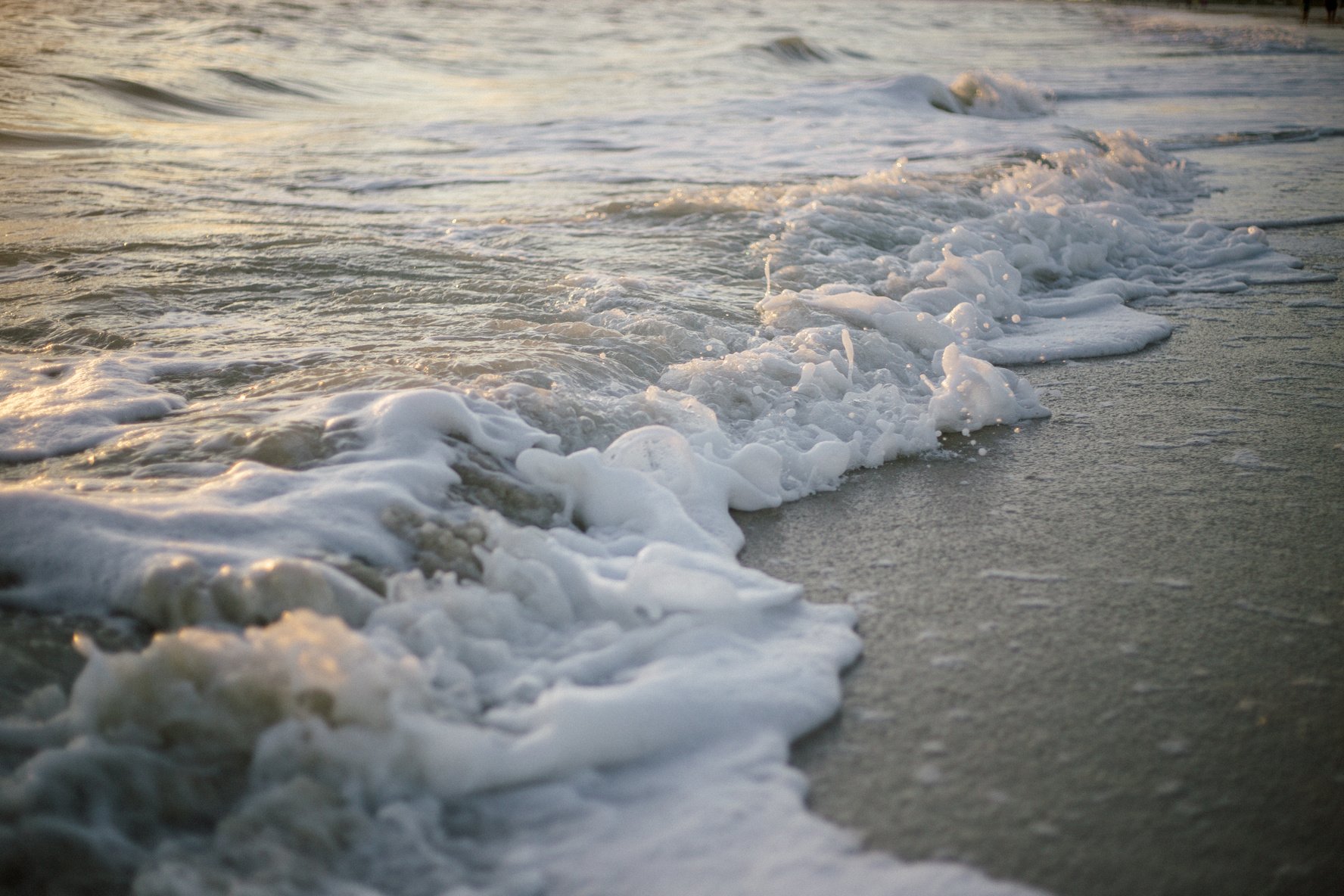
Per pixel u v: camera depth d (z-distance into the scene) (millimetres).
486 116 12594
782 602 2385
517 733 1835
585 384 3529
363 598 2152
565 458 2797
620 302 4555
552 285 4852
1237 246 6238
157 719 1755
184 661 1819
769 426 3410
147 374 3555
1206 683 2139
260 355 3773
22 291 4652
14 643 2033
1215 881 1607
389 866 1567
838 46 24734
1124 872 1623
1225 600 2475
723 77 18047
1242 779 1843
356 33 22406
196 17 21984
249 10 24172
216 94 13570
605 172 8656
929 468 3324
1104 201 7473
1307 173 9062
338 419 2951
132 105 12195
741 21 32156
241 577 2105
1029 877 1607
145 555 2232
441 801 1721
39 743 1760
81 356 3797
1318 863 1644
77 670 2002
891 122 12422
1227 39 28781
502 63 20031
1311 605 2447
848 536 2850
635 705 1898
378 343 3922
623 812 1722
